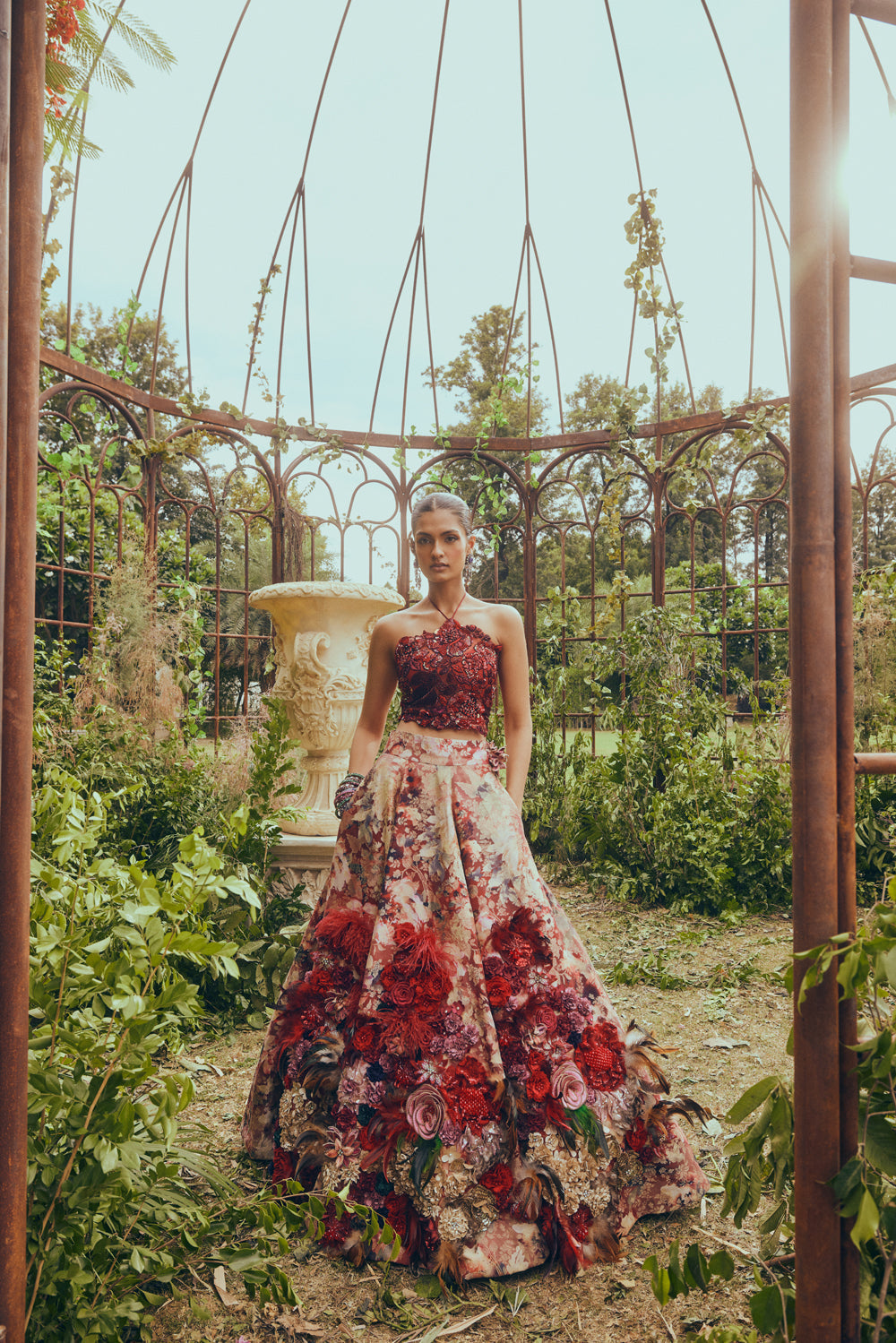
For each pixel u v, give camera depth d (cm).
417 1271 170
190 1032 298
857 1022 111
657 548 626
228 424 599
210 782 410
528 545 666
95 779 377
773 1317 114
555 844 610
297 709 427
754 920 463
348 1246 174
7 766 105
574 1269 169
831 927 103
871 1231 97
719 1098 251
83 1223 140
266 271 607
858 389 536
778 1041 296
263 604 433
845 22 104
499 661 223
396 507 657
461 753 208
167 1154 161
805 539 102
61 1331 133
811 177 101
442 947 192
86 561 701
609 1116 188
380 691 225
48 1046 140
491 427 661
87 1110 137
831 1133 102
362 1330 155
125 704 496
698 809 504
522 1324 156
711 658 596
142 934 147
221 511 619
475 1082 179
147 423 576
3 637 104
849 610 105
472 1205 173
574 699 628
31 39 106
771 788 490
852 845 106
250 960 317
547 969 192
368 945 201
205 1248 169
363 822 208
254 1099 209
